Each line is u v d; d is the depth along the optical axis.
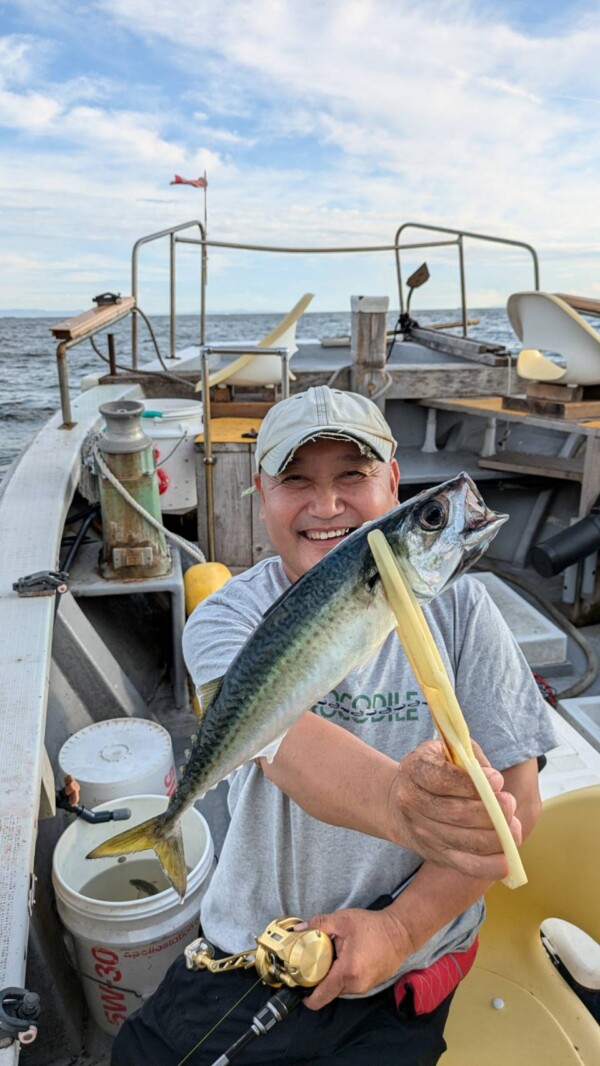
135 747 3.04
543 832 2.09
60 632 3.53
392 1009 1.61
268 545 5.36
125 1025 1.78
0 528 3.57
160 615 4.86
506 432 6.73
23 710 2.17
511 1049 1.80
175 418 5.46
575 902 2.12
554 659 4.48
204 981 1.71
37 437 5.21
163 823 1.40
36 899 2.39
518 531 6.16
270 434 1.62
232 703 1.23
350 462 1.60
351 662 1.15
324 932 1.52
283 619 1.18
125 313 6.36
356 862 1.65
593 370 5.29
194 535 6.21
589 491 5.11
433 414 6.80
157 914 2.20
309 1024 1.55
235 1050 1.51
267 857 1.71
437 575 1.06
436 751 1.18
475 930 1.76
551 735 1.64
